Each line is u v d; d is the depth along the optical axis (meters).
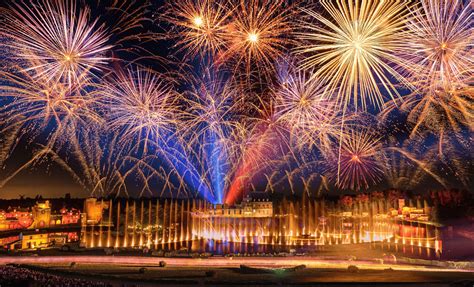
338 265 50.41
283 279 37.59
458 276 39.41
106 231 111.69
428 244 76.06
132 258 54.78
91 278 38.62
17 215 101.50
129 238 107.38
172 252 59.62
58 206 124.00
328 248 73.62
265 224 128.62
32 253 58.72
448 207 96.25
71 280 34.00
